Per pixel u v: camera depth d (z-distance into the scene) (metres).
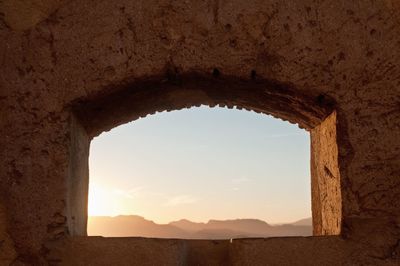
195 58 2.49
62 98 2.45
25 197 2.36
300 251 2.30
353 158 2.42
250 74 2.49
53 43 2.49
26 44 2.49
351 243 2.33
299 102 2.66
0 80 2.46
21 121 2.43
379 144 2.43
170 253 2.28
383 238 2.34
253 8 2.54
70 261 2.29
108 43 2.49
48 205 2.35
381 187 2.39
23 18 2.52
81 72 2.47
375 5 2.55
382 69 2.49
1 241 2.33
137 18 2.52
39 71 2.47
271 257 2.29
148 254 2.28
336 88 2.47
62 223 2.34
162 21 2.52
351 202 2.38
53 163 2.39
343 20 2.53
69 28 2.51
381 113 2.45
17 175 2.38
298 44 2.50
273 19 2.53
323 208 2.79
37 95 2.45
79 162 2.65
